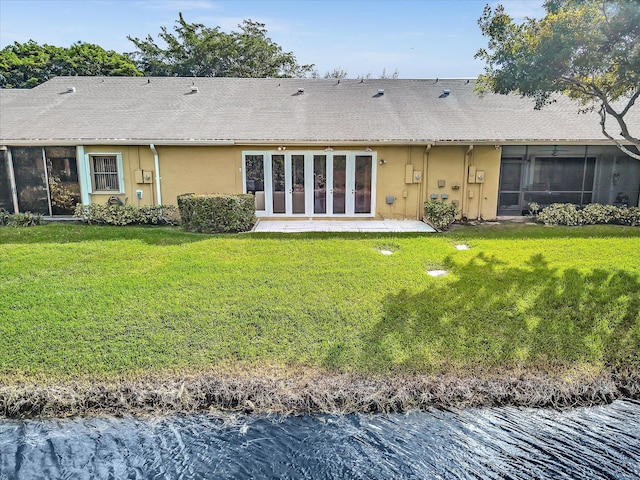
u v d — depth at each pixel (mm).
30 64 27203
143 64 31500
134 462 4574
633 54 8492
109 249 10008
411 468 4480
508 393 5402
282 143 13172
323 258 9523
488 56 9844
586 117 14945
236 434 4934
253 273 8570
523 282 8102
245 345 6152
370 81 17953
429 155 13914
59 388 5332
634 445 4742
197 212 11961
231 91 16844
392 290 7797
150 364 5742
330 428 5012
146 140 12984
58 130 13414
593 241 10969
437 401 5332
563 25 8547
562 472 4387
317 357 5918
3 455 4621
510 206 14609
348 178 14062
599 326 6594
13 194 13672
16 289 7672
